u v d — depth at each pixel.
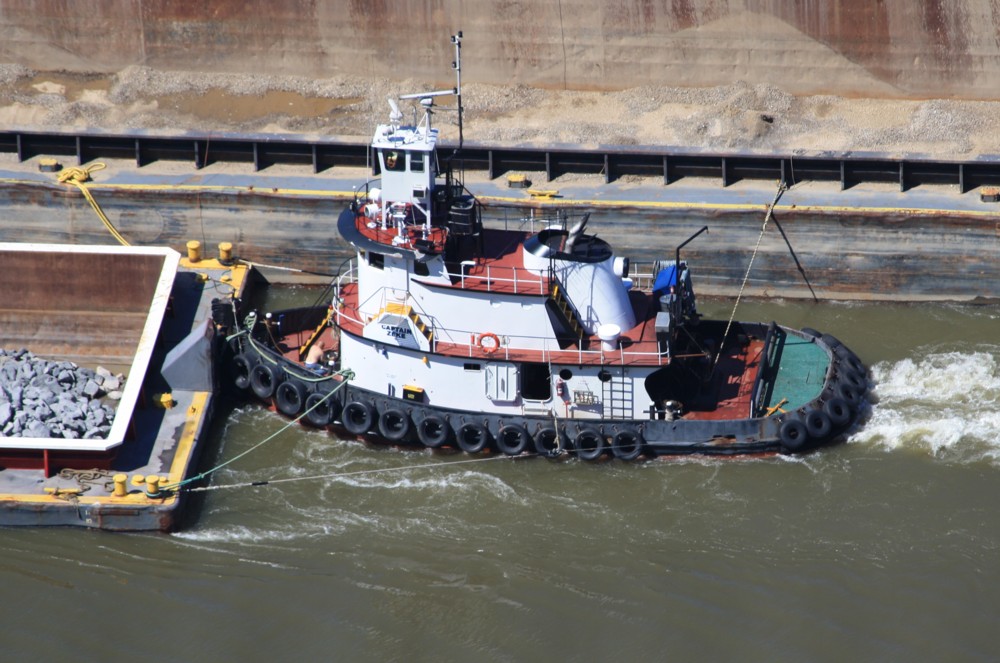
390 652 88.94
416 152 100.69
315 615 91.88
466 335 103.75
